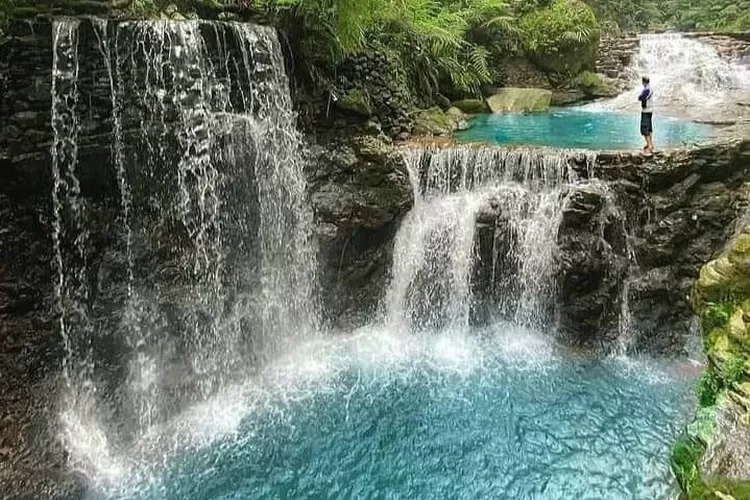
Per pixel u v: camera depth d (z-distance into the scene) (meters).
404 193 9.23
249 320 8.63
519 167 9.03
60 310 7.34
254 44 8.58
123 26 7.31
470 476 6.50
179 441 7.11
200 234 8.20
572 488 6.28
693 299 6.31
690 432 4.61
